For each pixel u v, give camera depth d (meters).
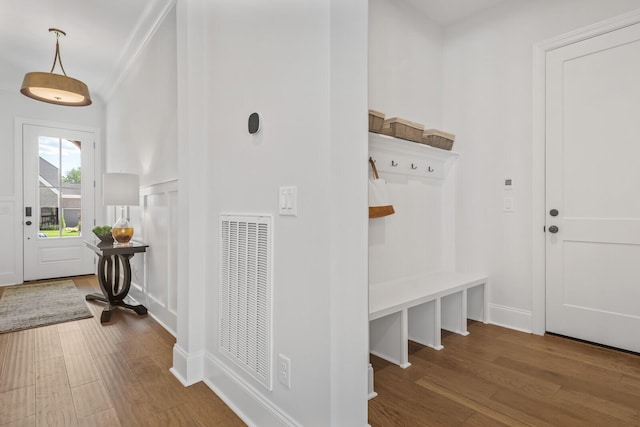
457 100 3.09
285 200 1.39
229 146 1.78
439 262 3.07
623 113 2.22
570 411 1.61
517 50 2.71
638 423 1.52
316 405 1.25
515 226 2.72
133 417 1.58
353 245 1.29
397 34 2.75
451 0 2.77
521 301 2.69
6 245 4.25
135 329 2.71
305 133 1.30
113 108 4.48
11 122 4.30
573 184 2.43
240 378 1.66
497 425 1.51
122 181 3.11
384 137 2.36
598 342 2.33
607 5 2.27
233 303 1.71
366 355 1.38
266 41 1.52
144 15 2.87
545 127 2.55
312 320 1.27
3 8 2.80
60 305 3.35
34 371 2.01
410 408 1.64
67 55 3.65
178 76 2.05
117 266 3.31
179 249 2.03
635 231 2.18
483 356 2.20
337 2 1.22
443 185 3.12
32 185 4.44
